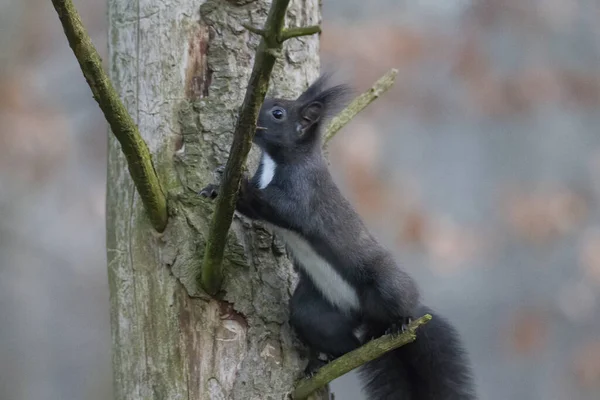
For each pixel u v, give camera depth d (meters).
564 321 16.62
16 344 17.52
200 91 6.61
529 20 16.66
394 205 14.46
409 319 7.10
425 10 16.62
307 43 7.43
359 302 7.14
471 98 15.62
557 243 15.92
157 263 6.26
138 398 6.21
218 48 6.64
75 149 16.36
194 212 6.30
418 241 14.16
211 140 6.48
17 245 17.16
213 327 6.18
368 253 7.14
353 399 17.48
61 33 16.39
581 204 15.45
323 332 6.65
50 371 17.69
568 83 15.80
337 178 14.34
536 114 17.06
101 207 16.61
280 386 6.29
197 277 6.18
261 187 7.17
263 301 6.41
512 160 18.11
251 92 5.18
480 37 16.20
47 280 17.81
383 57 14.39
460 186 17.94
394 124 16.45
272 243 6.68
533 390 16.83
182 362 6.14
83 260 17.97
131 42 6.63
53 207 17.19
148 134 6.49
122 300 6.33
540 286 16.67
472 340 17.11
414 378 7.67
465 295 17.31
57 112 15.56
